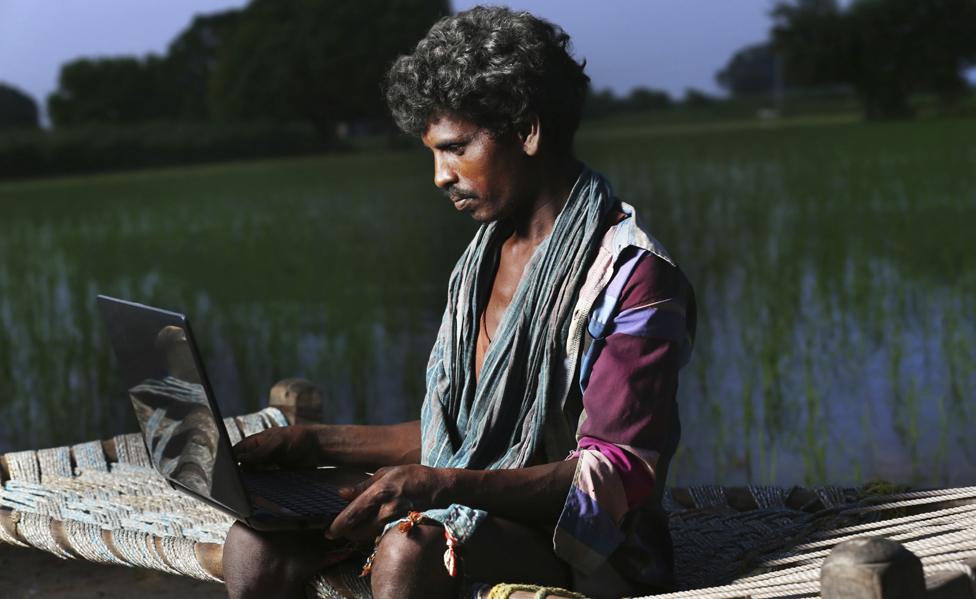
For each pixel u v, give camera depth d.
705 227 10.80
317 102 73.25
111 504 2.92
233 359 6.62
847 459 4.39
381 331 7.20
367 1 73.50
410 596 1.95
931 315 6.42
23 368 6.52
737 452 4.55
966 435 4.56
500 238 2.30
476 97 2.09
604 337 2.11
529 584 1.98
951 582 1.76
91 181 38.91
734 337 6.29
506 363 2.17
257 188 24.78
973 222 9.45
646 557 2.16
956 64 59.16
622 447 2.06
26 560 3.75
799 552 2.35
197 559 2.53
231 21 88.69
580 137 45.75
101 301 2.26
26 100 92.00
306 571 2.17
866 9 59.62
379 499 2.00
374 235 12.36
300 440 2.47
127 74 86.69
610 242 2.13
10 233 15.30
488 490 2.03
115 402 5.80
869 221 10.08
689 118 89.69
